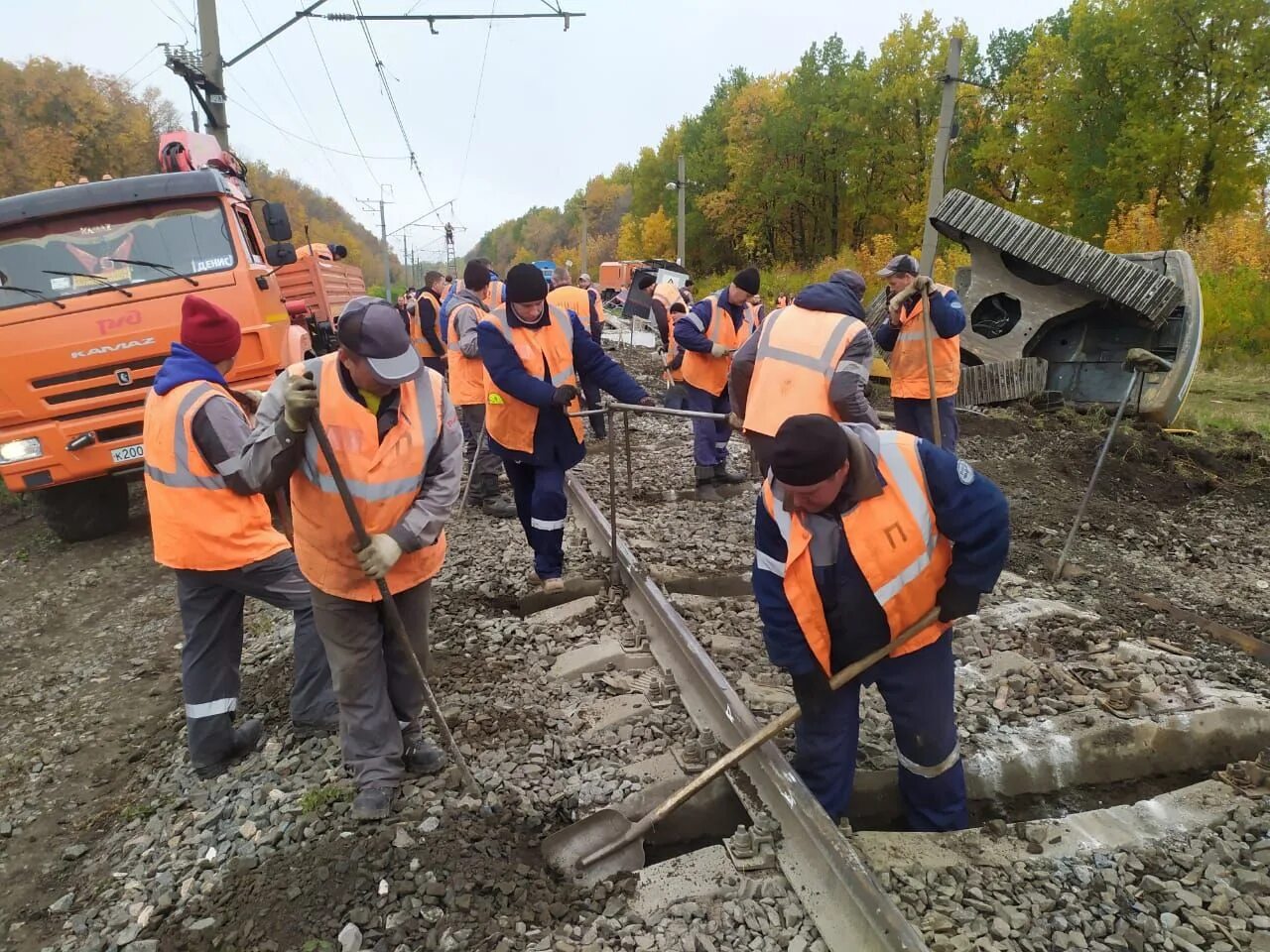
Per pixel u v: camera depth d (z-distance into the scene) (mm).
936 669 2689
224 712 3455
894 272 6188
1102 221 24406
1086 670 3816
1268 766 3064
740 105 46250
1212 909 2432
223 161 8164
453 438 2986
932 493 2420
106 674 4801
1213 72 21469
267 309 6930
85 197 6379
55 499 7172
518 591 5109
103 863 3084
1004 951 2287
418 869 2697
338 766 3320
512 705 3744
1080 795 3246
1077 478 7570
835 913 2373
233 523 3273
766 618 2648
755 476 7305
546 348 4523
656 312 10836
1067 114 25469
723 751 3229
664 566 5258
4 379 6168
